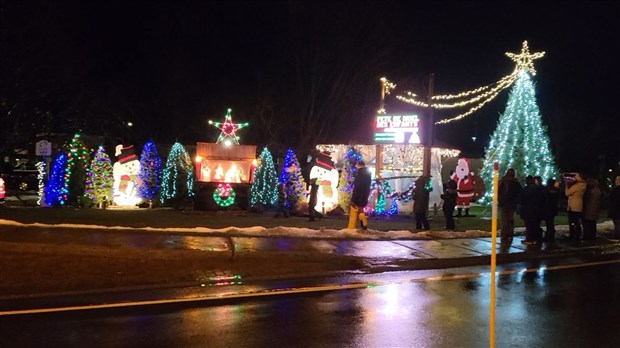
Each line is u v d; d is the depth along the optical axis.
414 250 13.03
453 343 6.68
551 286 10.16
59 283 9.17
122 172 21.66
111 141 35.97
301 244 12.90
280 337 6.79
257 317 7.64
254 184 21.75
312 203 18.39
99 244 11.84
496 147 24.50
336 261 11.47
